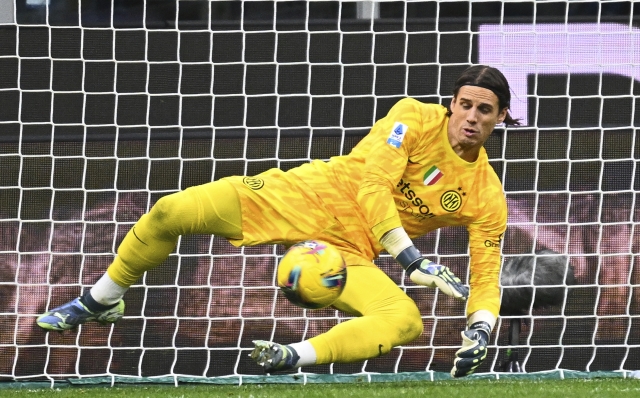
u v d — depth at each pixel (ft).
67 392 54.80
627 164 70.44
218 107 71.77
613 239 69.51
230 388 56.34
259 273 67.67
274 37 71.87
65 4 71.97
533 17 69.51
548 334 66.33
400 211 45.14
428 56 71.82
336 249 42.45
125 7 72.18
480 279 46.11
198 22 72.33
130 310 66.69
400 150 43.09
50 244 66.59
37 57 69.31
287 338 66.85
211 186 44.75
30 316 65.98
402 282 66.59
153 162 70.23
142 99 71.15
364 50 71.77
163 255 45.70
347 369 65.46
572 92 71.67
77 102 71.05
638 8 72.38
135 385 60.18
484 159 45.62
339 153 70.90
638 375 62.23
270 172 46.11
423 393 49.75
